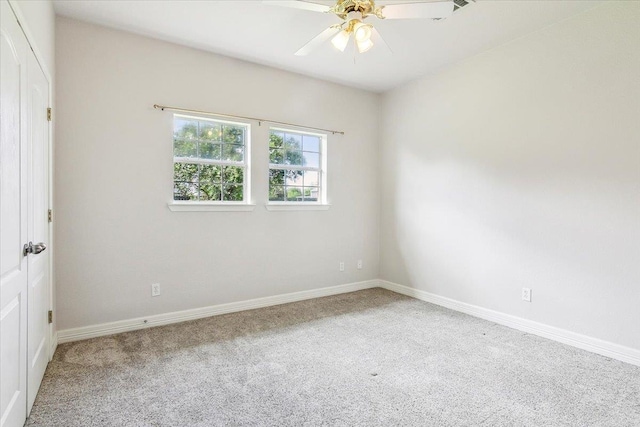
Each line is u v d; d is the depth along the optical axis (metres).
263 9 2.66
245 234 3.68
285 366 2.39
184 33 3.04
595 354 2.61
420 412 1.87
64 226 2.77
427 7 2.05
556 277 2.88
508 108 3.21
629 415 1.84
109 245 2.96
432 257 4.00
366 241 4.66
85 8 2.64
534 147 3.01
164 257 3.22
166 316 3.23
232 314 3.53
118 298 3.01
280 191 4.02
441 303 3.88
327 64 3.72
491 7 2.61
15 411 1.58
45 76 2.27
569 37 2.77
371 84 4.36
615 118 2.53
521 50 3.10
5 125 1.41
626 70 2.46
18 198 1.60
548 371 2.33
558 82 2.84
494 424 1.77
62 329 2.77
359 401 1.97
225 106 3.51
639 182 2.42
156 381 2.17
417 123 4.17
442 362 2.46
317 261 4.22
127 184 3.03
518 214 3.14
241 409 1.88
